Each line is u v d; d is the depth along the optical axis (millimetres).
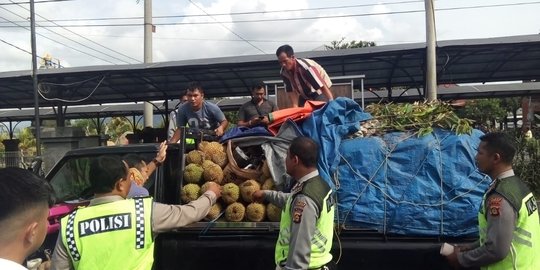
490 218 2729
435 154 3443
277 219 3641
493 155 2812
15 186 1422
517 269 2727
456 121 3580
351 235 3475
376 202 3436
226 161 3975
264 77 12539
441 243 3346
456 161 3408
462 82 13867
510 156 2805
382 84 14016
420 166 3443
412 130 3699
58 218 4160
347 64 10977
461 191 3354
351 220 3477
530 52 10141
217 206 3730
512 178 2807
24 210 1409
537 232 2822
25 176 1472
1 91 13609
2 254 1379
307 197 2719
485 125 4238
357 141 3631
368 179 3490
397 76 12828
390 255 3398
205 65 10477
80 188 4469
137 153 4238
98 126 21250
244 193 3688
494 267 2809
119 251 2348
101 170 2445
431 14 9555
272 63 10312
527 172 9570
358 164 3531
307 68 5184
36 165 5027
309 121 3783
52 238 4121
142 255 2379
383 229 3420
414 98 15898
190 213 2652
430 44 9469
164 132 11617
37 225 1468
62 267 2391
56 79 11852
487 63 11445
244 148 4031
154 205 2498
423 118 3727
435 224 3352
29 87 13031
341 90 8102
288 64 5230
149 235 2404
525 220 2750
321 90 5211
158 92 14773
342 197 3506
